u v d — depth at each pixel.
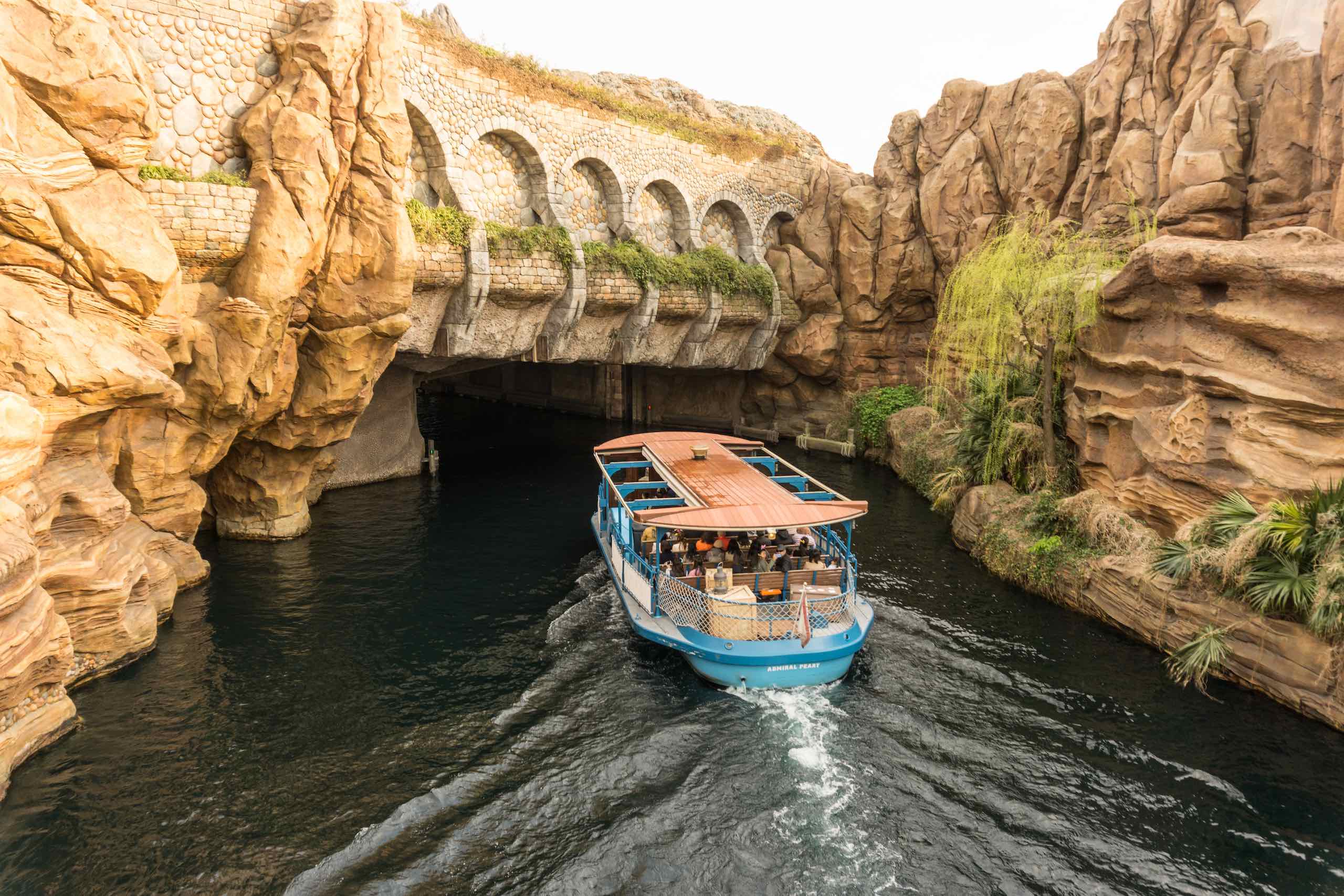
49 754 11.96
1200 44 23.47
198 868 9.74
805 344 35.59
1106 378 18.88
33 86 13.73
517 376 49.53
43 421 12.04
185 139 18.16
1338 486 13.10
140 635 15.04
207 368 17.66
